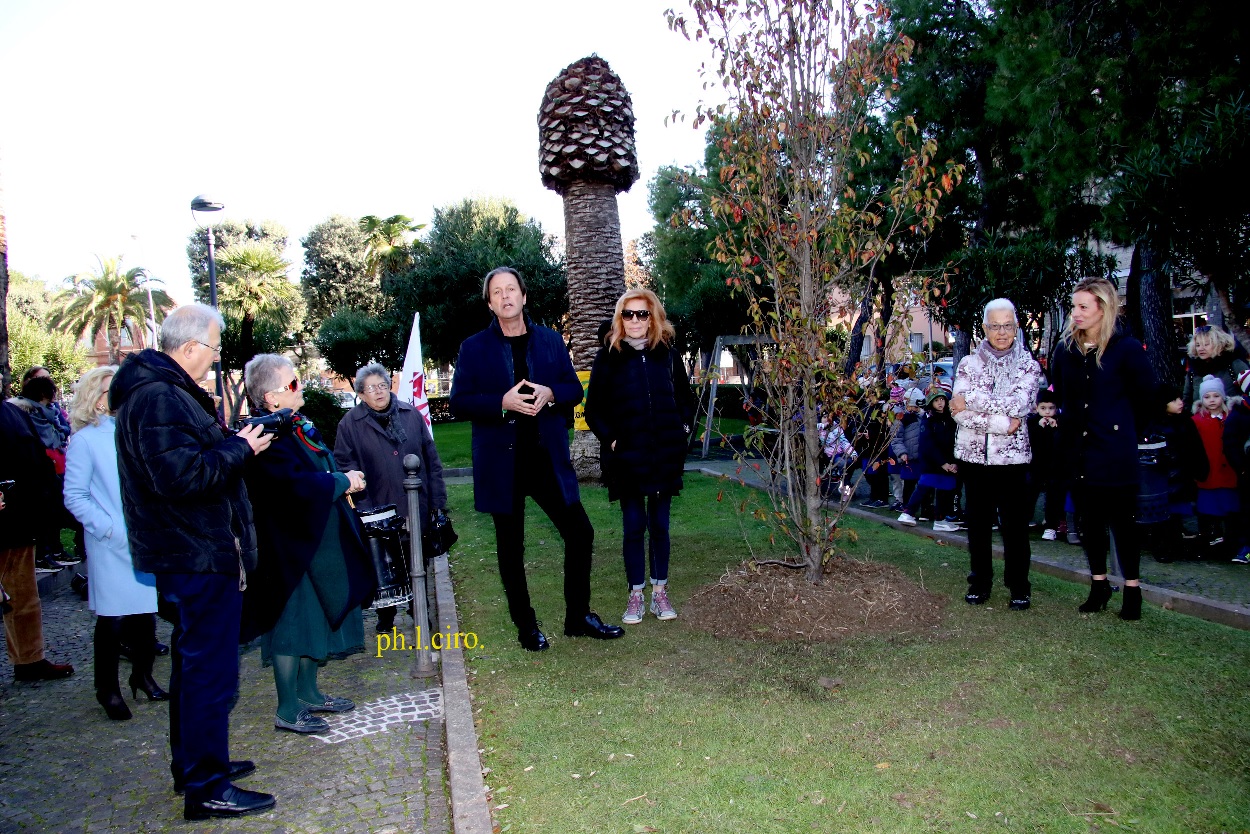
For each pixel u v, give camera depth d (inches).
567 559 192.7
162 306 1934.1
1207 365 257.9
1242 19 327.0
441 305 1089.4
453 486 498.3
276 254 1740.9
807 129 193.9
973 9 520.1
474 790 123.7
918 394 321.4
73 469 165.8
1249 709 136.6
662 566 202.5
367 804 126.4
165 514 119.1
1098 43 401.4
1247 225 275.7
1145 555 258.8
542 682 167.8
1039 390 203.0
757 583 205.2
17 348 1256.8
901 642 176.6
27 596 196.5
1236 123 271.6
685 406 200.4
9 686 195.3
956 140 512.1
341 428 215.3
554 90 427.8
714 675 164.9
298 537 146.0
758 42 194.1
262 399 150.9
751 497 350.3
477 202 1232.2
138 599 170.1
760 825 110.3
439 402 1229.7
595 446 446.9
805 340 196.4
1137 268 462.6
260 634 145.2
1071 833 105.1
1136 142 361.7
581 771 129.2
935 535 285.4
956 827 107.7
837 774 122.9
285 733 155.3
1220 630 176.6
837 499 370.9
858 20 194.1
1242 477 243.1
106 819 125.6
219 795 123.6
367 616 244.1
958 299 451.2
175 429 116.7
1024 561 195.0
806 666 166.2
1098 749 126.4
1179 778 117.0
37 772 144.2
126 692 189.8
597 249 439.8
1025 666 159.3
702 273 804.6
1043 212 474.9
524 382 176.9
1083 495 188.1
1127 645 168.2
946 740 131.6
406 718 161.0
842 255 199.8
